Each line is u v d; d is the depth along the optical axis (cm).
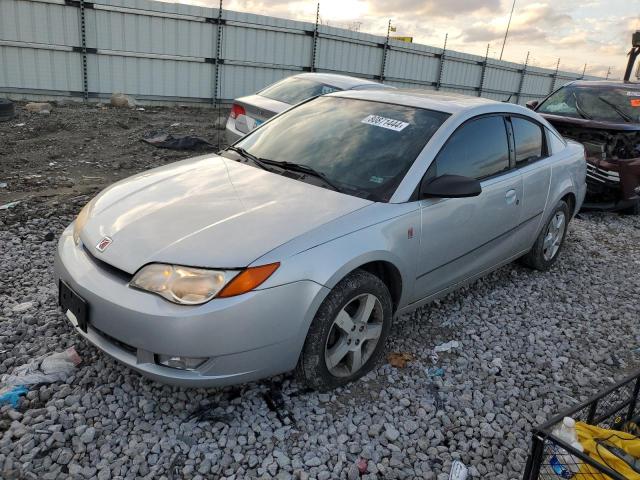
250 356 265
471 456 279
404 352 362
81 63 1373
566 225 529
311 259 275
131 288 264
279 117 437
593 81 877
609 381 357
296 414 291
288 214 297
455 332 396
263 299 260
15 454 247
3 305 370
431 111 385
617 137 722
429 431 291
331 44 1802
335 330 305
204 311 252
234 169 364
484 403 322
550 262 520
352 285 294
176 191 330
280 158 375
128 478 242
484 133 398
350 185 336
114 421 274
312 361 289
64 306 299
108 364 315
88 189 663
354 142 370
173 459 255
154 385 302
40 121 1044
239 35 1599
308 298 273
